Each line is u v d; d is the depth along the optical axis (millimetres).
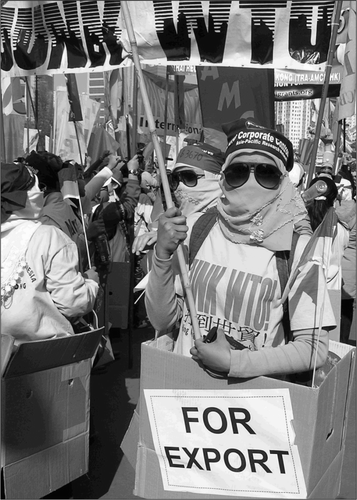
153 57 3473
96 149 7906
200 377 2334
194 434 2363
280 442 2225
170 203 2504
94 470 3943
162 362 2398
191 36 3398
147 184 7242
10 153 7562
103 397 5180
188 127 7195
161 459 2426
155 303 2533
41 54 3715
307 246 2293
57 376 2975
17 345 2965
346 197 8500
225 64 3373
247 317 2385
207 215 2654
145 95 2541
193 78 7215
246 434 2285
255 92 4188
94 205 6266
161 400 2408
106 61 3580
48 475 2994
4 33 3738
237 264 2438
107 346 4449
